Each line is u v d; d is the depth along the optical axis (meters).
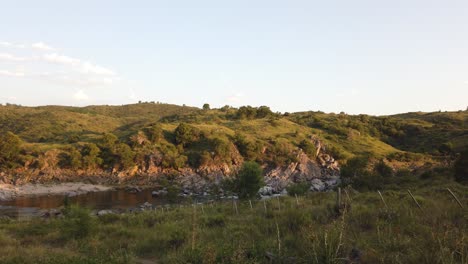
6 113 159.00
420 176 51.62
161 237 19.55
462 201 19.86
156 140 104.31
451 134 135.88
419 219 15.87
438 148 120.25
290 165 100.62
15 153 87.00
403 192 28.25
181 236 18.75
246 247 14.34
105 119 171.75
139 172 94.12
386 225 15.49
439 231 12.37
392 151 124.56
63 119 154.50
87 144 95.06
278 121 135.38
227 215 27.56
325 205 22.03
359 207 19.89
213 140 104.06
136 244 18.91
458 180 40.03
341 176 51.06
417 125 154.00
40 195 73.12
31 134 130.38
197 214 29.22
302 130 131.88
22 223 30.83
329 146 115.06
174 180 92.06
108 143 97.69
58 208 57.53
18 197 70.69
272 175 97.25
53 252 17.42
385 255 11.55
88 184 85.44
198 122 132.12
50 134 130.38
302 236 14.88
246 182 46.38
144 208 56.19
